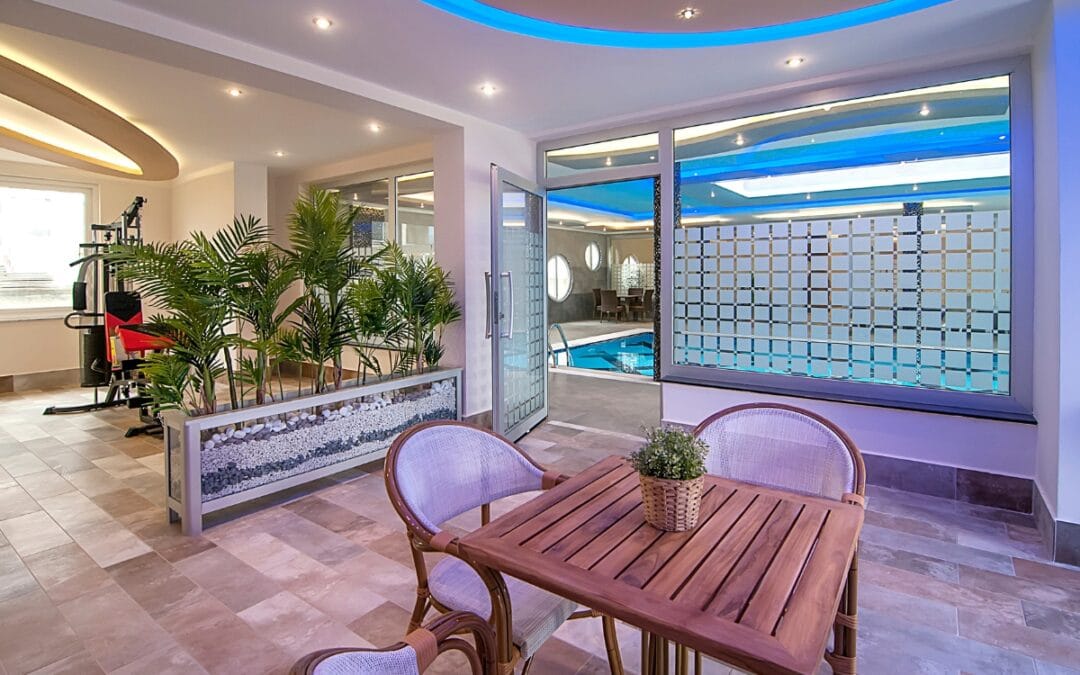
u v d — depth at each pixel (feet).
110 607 7.89
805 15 9.05
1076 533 8.79
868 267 12.50
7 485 12.48
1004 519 10.50
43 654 6.89
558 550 4.50
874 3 8.67
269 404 11.21
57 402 20.52
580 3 8.62
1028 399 10.86
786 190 13.35
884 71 11.64
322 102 12.72
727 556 4.37
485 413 16.08
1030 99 10.64
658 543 4.60
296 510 11.23
